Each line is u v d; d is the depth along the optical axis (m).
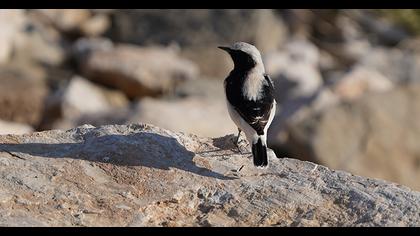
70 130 9.54
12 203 7.96
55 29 26.97
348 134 17.27
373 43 29.91
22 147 9.07
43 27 26.36
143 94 23.06
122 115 18.86
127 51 24.11
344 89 22.09
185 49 27.00
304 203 8.18
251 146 8.88
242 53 9.69
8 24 25.00
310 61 26.81
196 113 18.97
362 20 30.92
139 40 27.59
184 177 8.61
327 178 8.67
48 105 20.94
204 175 8.68
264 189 8.42
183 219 8.03
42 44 25.14
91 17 27.88
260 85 9.34
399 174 16.92
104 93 22.80
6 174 8.42
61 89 21.86
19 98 20.92
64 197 8.13
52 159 8.81
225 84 9.60
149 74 23.11
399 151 17.16
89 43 25.70
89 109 20.92
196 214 8.12
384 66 26.42
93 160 8.82
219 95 22.86
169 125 18.11
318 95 19.39
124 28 27.75
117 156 8.88
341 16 30.78
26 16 26.62
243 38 27.38
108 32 27.83
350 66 27.02
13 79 22.23
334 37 29.64
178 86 23.39
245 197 8.31
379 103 17.67
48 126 20.50
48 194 8.16
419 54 28.44
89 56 23.50
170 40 27.45
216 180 8.60
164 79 23.27
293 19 29.53
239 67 9.70
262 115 8.97
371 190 8.35
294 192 8.37
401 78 25.98
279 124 17.84
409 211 7.95
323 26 29.98
